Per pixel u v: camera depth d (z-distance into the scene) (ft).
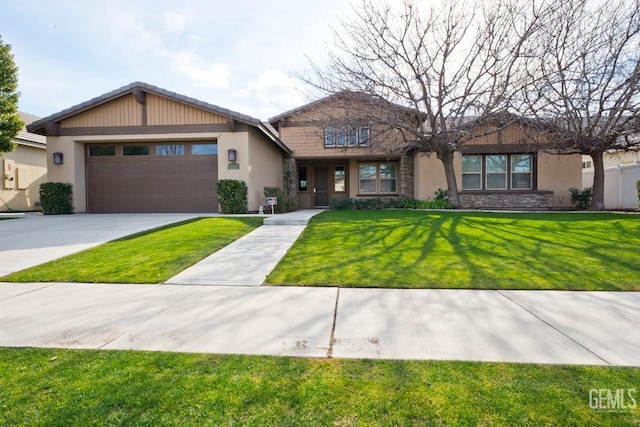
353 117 42.68
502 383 7.06
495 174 50.52
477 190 50.08
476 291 13.20
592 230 24.91
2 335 9.54
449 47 39.34
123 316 10.96
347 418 6.08
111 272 16.20
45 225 30.27
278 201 44.34
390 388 6.93
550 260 17.25
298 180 59.88
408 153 53.52
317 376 7.39
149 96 39.88
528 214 36.40
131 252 19.90
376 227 27.50
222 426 5.88
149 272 16.17
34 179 55.47
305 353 8.43
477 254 18.60
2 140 40.14
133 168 41.75
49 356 8.29
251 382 7.18
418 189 51.11
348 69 41.06
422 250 19.65
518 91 38.11
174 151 41.45
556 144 42.34
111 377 7.36
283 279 14.99
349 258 18.17
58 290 13.80
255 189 41.68
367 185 57.11
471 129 41.16
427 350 8.52
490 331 9.62
